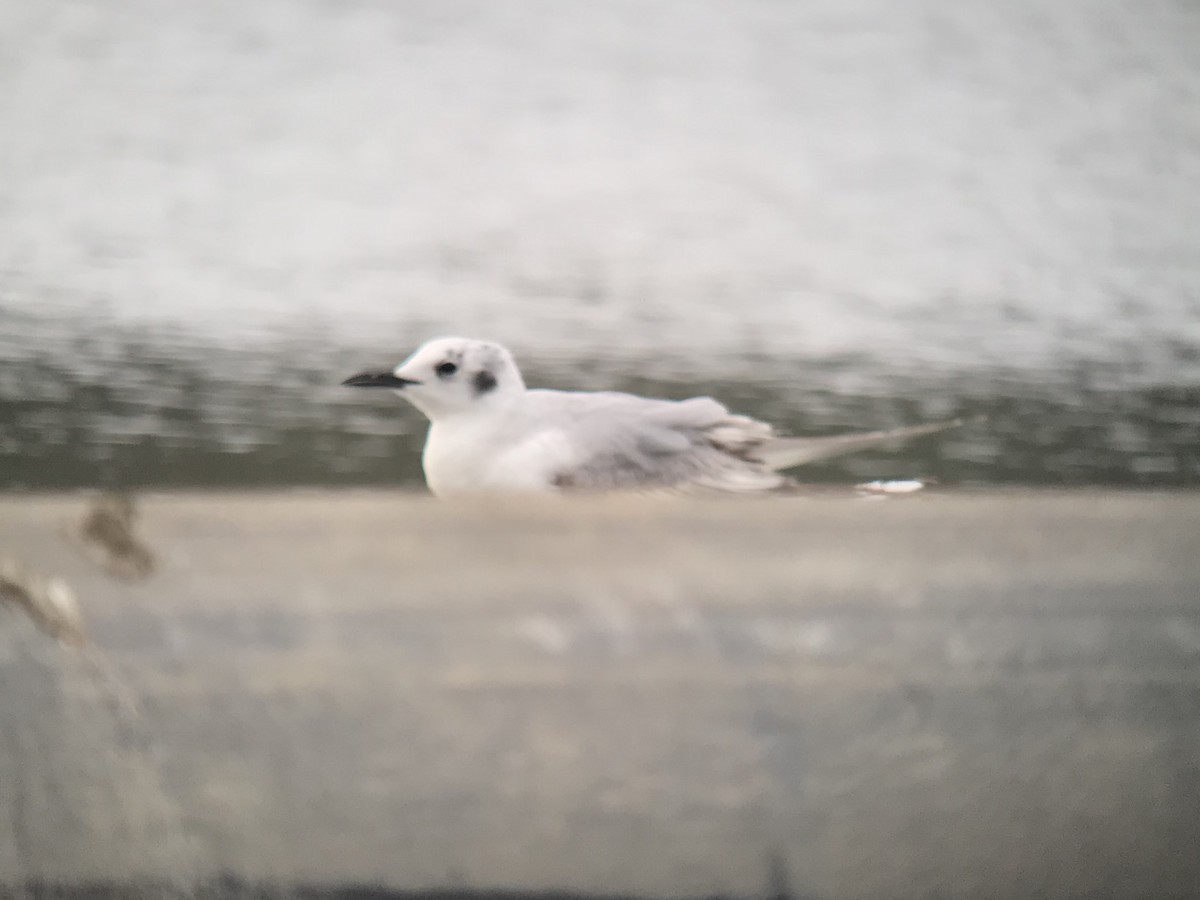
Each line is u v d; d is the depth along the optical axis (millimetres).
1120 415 12578
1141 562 7102
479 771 6078
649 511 7176
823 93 23156
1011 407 12695
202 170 19094
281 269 15922
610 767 6145
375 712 6301
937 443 11914
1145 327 14914
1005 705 6340
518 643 6613
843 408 12688
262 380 12758
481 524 6949
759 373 13461
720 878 5777
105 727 6203
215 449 11266
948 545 7199
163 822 5945
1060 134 21625
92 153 19406
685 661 6539
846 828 5957
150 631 6566
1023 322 15000
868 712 6324
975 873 5852
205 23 24328
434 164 19906
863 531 7250
